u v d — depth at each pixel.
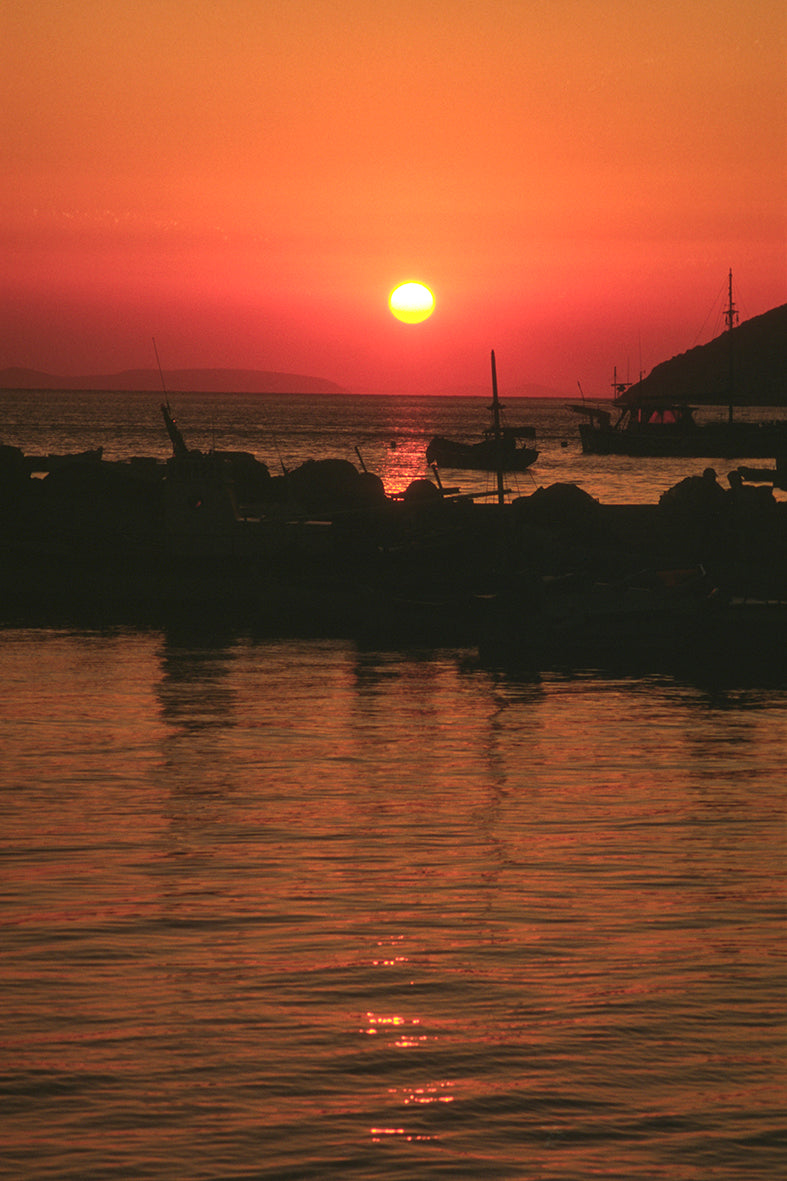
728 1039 19.42
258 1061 18.56
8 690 52.78
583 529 87.56
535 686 56.84
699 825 32.91
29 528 84.50
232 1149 16.23
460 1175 15.72
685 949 23.30
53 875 27.67
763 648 65.62
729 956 22.95
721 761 41.47
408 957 22.72
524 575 70.12
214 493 81.31
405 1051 18.91
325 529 81.25
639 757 42.06
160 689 53.78
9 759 40.03
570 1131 16.72
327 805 34.72
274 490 103.88
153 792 35.94
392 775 38.78
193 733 44.75
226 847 30.22
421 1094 17.64
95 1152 16.12
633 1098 17.59
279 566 78.81
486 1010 20.42
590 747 43.62
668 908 25.77
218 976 21.75
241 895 26.34
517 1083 17.98
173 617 77.12
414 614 71.62
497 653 64.94
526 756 41.97
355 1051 18.89
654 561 78.12
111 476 91.62
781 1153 16.27
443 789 36.97
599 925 24.62
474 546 77.56
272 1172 15.73
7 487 91.06
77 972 21.88
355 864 28.81
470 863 29.02
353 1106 17.28
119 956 22.67
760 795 36.56
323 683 56.44
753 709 51.72
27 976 21.66
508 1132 16.67
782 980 21.83
